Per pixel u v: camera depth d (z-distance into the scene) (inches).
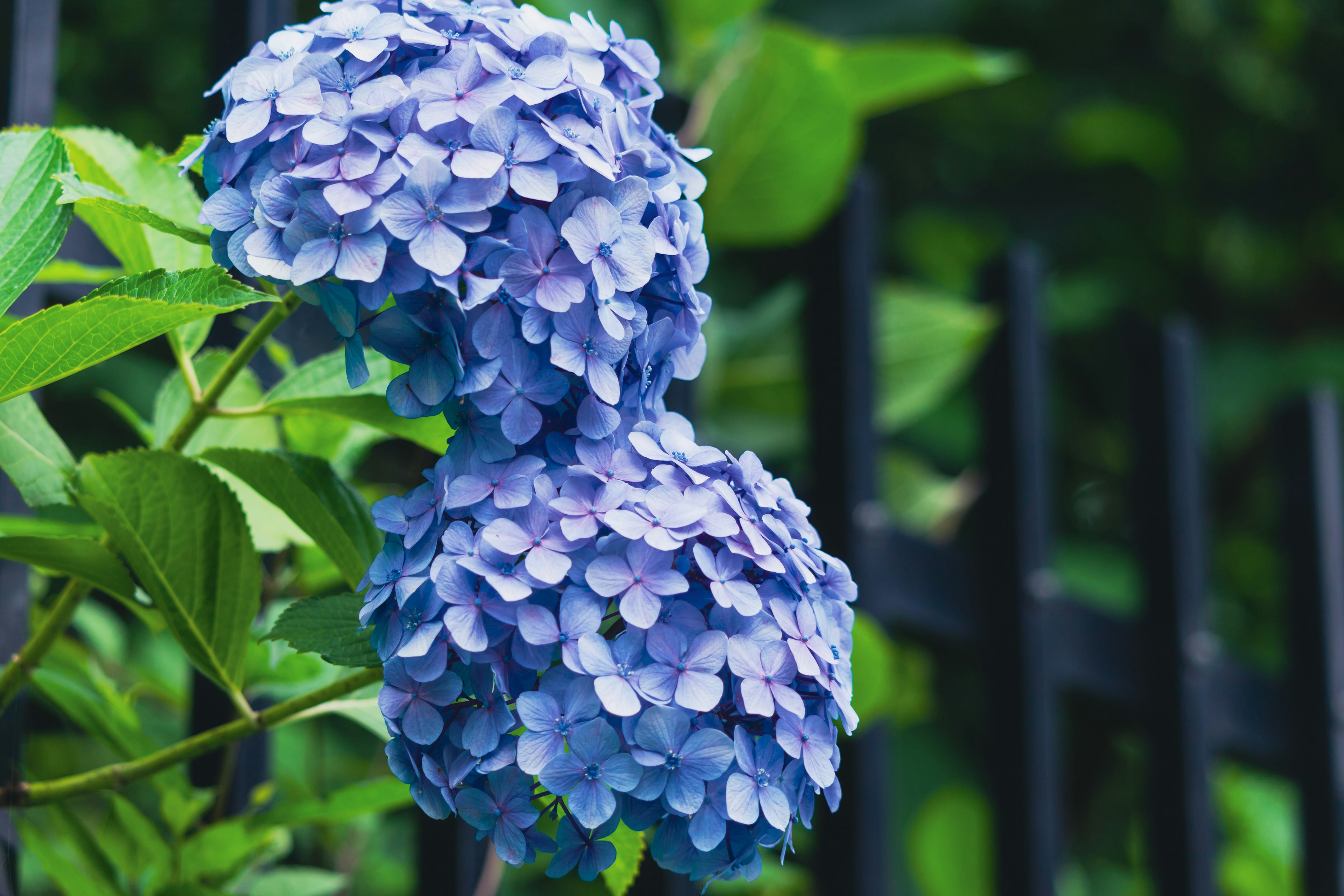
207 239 49.9
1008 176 161.9
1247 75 158.1
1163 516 99.6
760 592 47.9
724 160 81.5
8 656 55.1
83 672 62.3
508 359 47.6
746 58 82.4
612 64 50.2
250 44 59.0
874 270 86.1
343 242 47.1
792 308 108.1
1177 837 95.7
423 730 46.9
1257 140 161.0
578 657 46.6
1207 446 148.3
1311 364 146.6
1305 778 106.1
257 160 48.3
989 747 87.4
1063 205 160.2
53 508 54.9
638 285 47.8
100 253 57.4
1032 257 91.8
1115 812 138.2
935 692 134.0
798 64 77.2
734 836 47.8
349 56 48.4
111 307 48.2
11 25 56.1
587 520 47.2
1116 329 153.4
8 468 52.4
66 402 110.1
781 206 83.7
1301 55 160.7
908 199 159.5
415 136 47.5
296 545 57.7
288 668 56.1
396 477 79.8
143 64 133.0
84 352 49.0
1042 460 89.5
